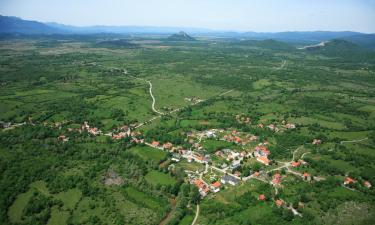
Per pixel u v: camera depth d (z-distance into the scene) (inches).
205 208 6574.8
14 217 6289.4
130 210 6505.9
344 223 6107.3
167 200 6884.8
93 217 6259.8
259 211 6432.1
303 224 6028.5
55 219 6230.3
